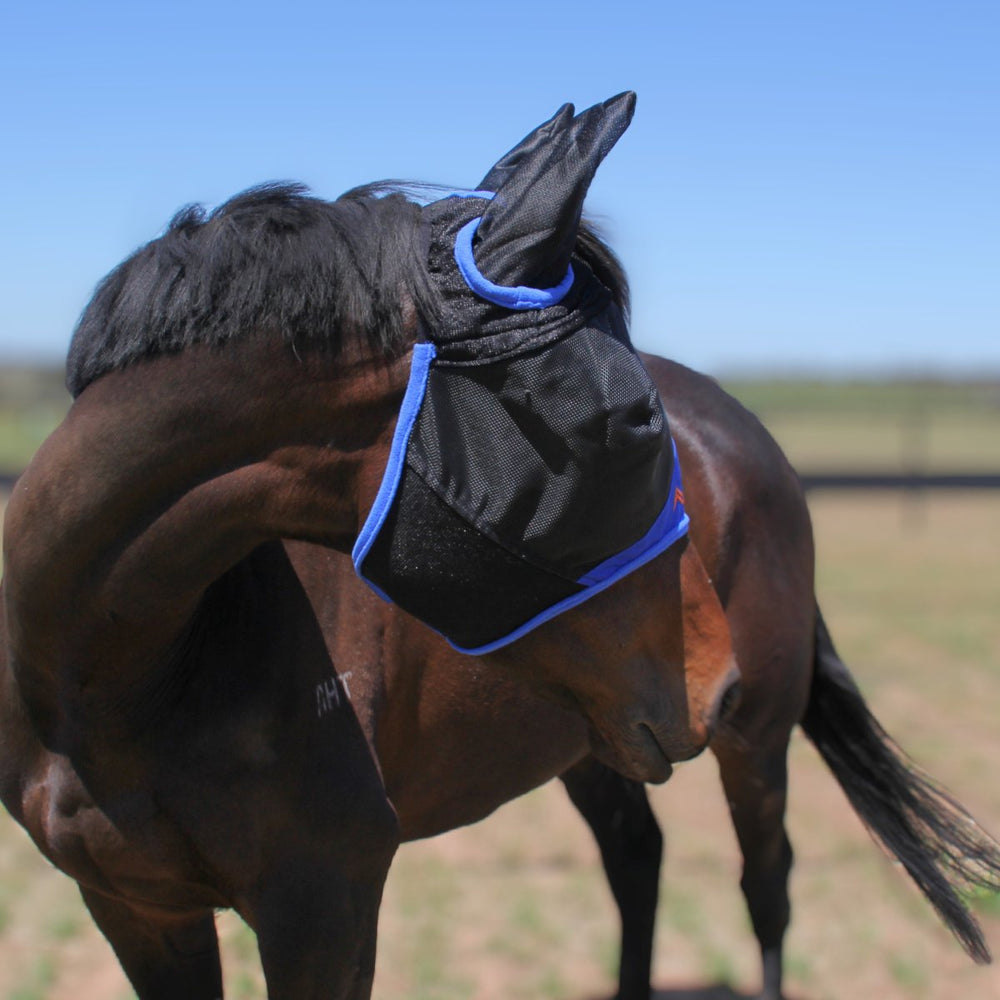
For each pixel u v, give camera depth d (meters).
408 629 1.91
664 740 1.56
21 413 34.91
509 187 1.42
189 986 1.96
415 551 1.44
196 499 1.50
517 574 1.43
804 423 32.34
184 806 1.65
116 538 1.53
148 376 1.49
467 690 2.03
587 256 1.53
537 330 1.37
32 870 3.91
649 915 2.92
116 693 1.62
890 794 2.73
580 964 3.28
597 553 1.43
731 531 2.49
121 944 1.92
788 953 3.35
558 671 1.52
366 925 1.76
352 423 1.46
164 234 1.59
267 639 1.70
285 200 1.55
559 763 2.30
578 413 1.36
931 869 2.65
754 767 2.65
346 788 1.71
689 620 1.57
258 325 1.45
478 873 3.88
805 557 2.72
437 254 1.45
